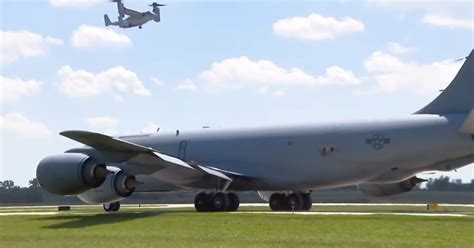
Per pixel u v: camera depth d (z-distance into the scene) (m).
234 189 39.19
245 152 38.59
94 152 39.06
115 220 28.89
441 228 24.58
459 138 33.75
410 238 21.92
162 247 19.50
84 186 32.25
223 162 39.12
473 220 27.11
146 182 39.72
